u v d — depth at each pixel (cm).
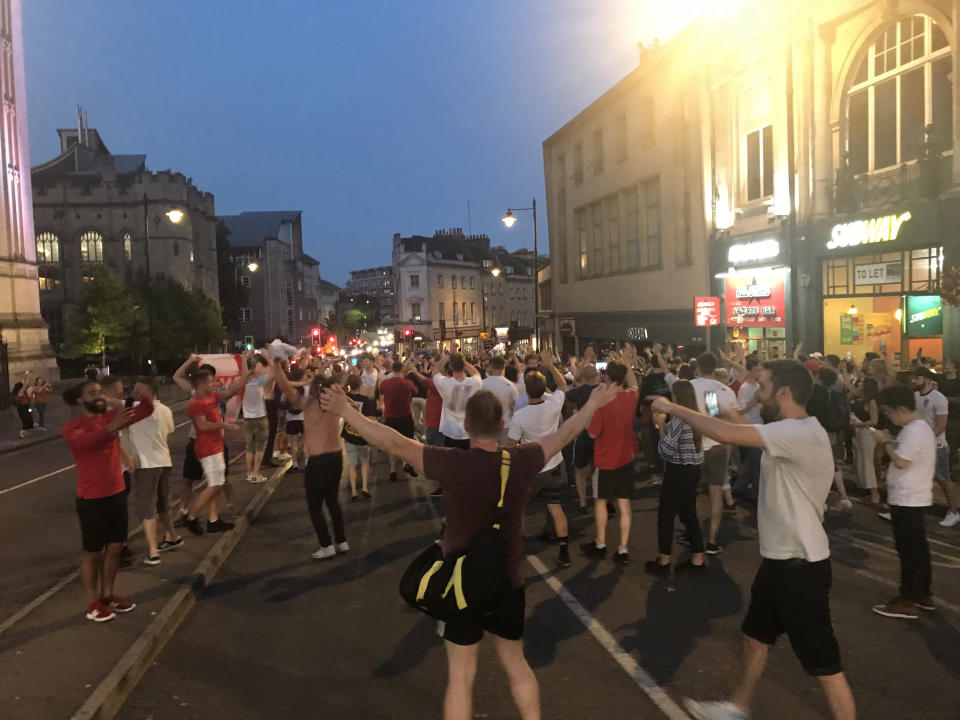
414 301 8100
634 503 988
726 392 770
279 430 1427
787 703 429
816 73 1734
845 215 1666
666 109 2561
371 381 1404
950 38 1396
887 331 1605
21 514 1033
